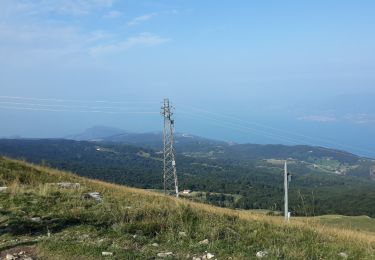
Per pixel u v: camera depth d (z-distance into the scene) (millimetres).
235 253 9539
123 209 12102
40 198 13242
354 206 79875
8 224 10461
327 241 11695
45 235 10000
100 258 8641
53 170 26266
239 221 12719
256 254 9594
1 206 12172
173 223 11211
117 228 10555
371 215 73125
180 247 9773
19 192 13820
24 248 9102
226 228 11391
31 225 10508
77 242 9406
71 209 12102
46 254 8836
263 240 10750
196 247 9758
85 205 12852
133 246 9609
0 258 8586
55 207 12383
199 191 96875
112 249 9133
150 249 9445
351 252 10555
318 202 78750
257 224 12430
